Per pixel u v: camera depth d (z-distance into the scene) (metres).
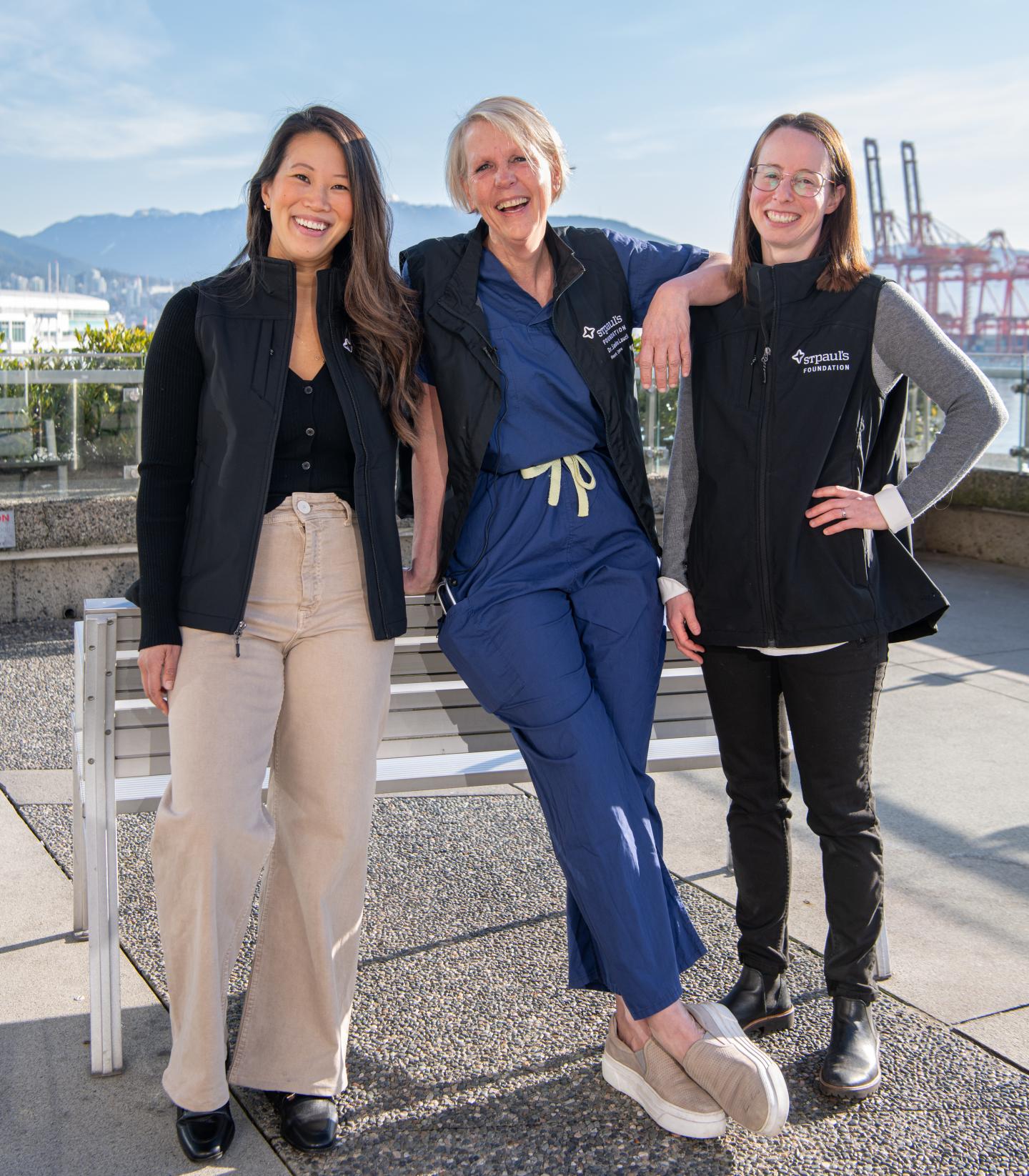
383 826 3.66
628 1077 2.17
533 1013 2.52
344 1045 2.18
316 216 2.07
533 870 3.31
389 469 2.17
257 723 2.04
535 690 2.14
